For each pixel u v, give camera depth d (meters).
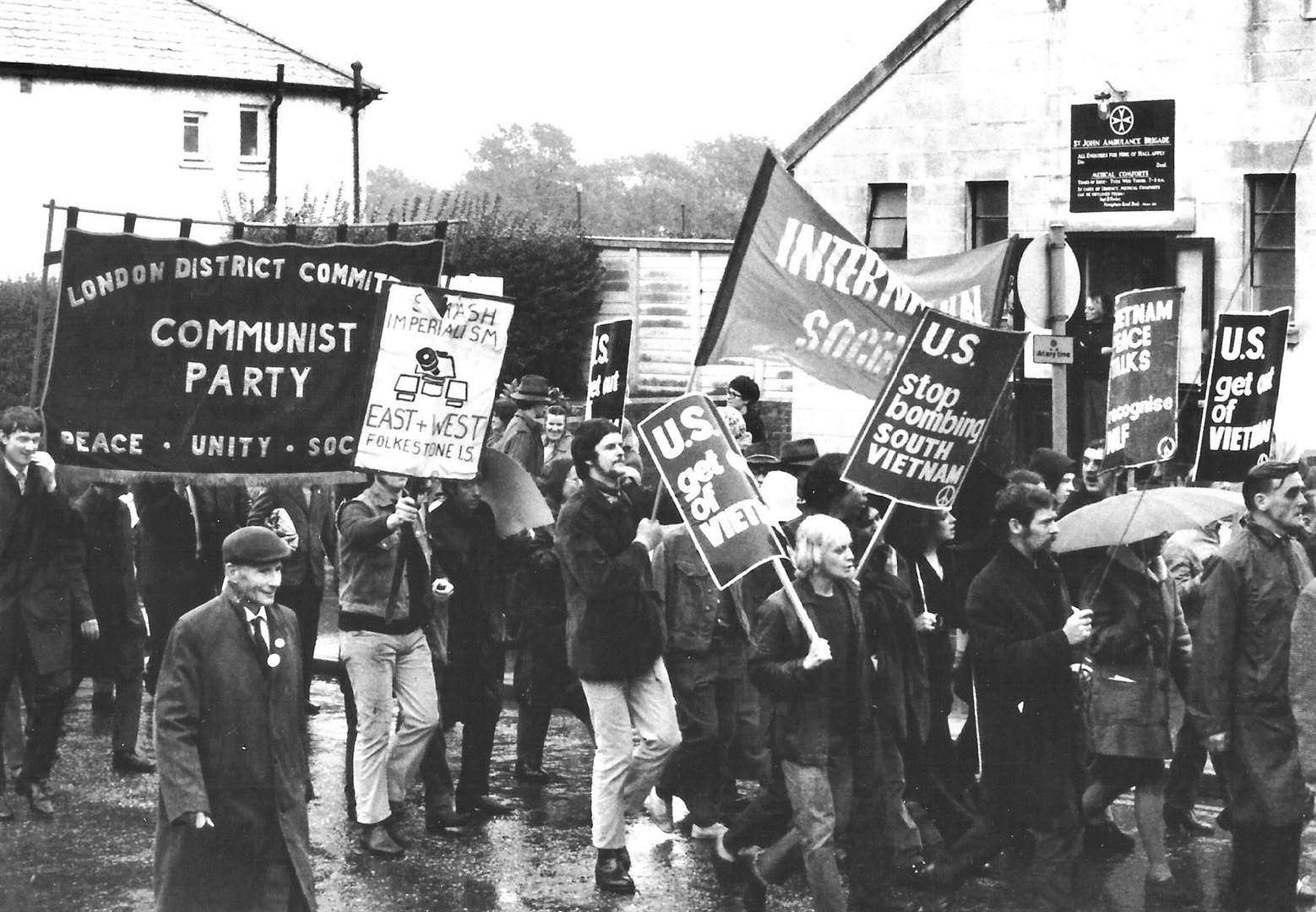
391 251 9.70
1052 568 8.07
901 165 20.56
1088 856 8.98
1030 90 19.56
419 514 9.00
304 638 11.39
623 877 8.48
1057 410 12.76
